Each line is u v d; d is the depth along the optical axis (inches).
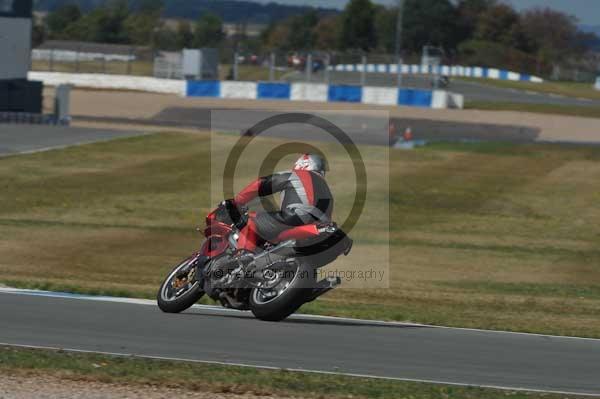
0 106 5329.7
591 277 2233.0
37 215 2810.0
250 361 1049.5
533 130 6092.5
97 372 952.3
